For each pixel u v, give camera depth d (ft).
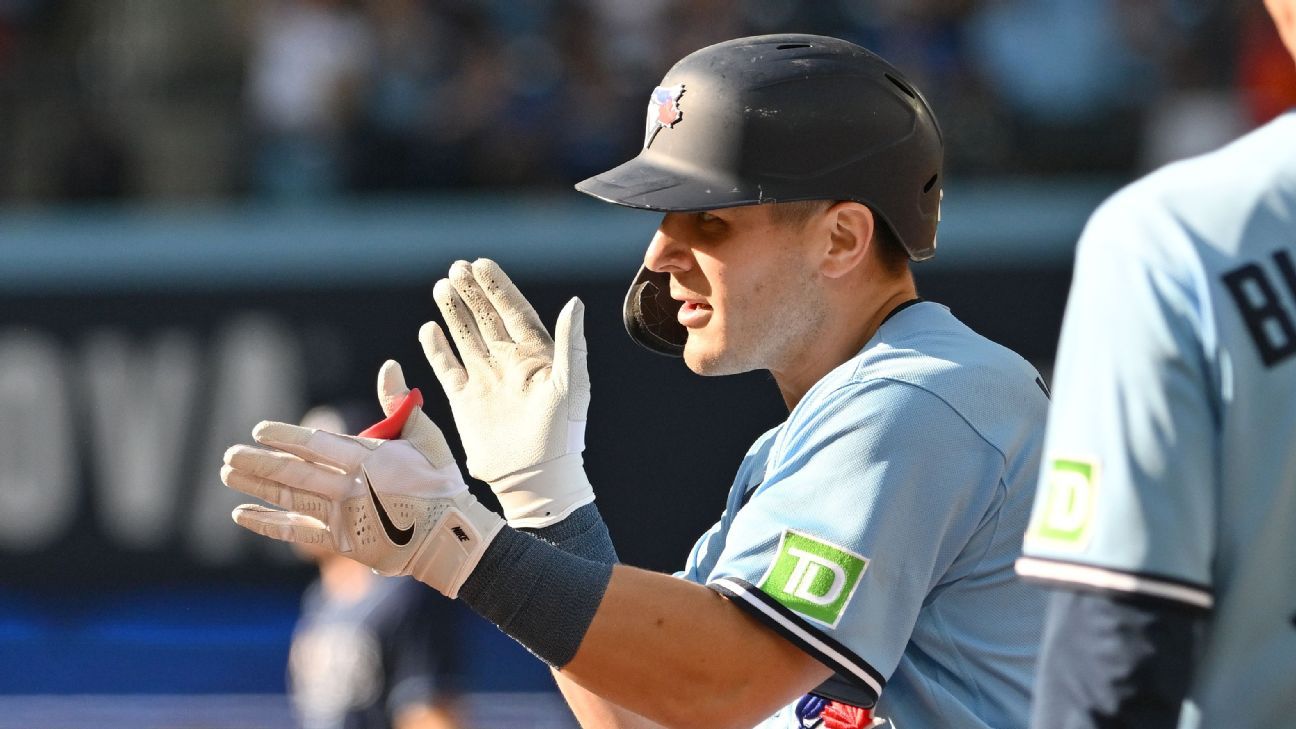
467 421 25.54
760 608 22.13
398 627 58.03
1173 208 17.65
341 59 92.89
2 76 92.22
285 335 73.36
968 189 88.38
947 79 92.73
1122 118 91.61
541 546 22.66
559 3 96.22
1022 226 71.61
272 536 22.80
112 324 73.67
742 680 22.08
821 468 22.80
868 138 23.98
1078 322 17.97
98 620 74.28
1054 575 17.34
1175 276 17.34
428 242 73.15
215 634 74.13
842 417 23.06
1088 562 17.07
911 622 22.59
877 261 24.93
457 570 22.45
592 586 22.17
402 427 23.17
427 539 22.49
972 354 23.81
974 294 71.72
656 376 70.95
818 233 24.11
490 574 22.34
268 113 92.68
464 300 26.08
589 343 71.67
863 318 25.00
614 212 77.20
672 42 95.66
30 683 74.13
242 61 94.12
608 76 94.58
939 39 94.07
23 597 74.23
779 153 23.56
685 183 23.75
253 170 92.38
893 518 22.43
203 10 94.73
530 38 95.30
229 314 73.41
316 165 91.45
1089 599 17.01
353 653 57.93
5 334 73.61
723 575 22.80
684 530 70.23
